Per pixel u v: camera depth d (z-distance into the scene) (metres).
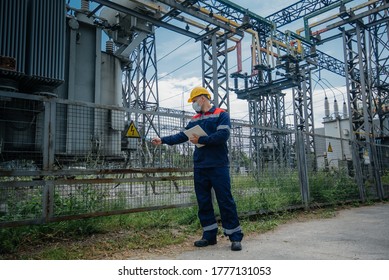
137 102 20.59
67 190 5.29
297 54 25.86
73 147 5.68
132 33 14.44
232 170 7.41
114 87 10.73
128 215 6.25
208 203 5.03
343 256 4.23
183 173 6.50
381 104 16.86
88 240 4.98
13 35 6.87
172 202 6.25
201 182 5.02
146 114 6.01
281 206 8.06
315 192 9.54
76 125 5.66
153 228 5.89
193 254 4.40
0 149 5.29
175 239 5.19
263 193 7.89
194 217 6.36
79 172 5.01
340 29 15.09
